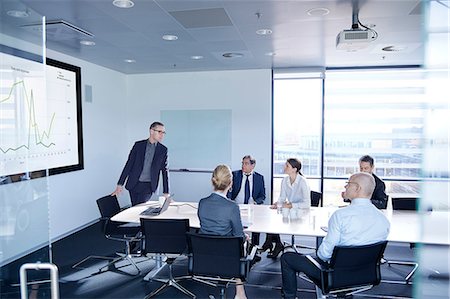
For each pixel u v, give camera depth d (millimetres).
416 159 5867
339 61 5355
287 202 3812
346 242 2365
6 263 3381
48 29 3559
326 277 2350
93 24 3406
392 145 5957
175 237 2887
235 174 4465
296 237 4793
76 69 5020
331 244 2371
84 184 5305
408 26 3455
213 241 2502
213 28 3543
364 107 5996
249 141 6234
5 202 3410
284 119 6215
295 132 6207
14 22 3320
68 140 4832
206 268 2607
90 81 5449
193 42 4137
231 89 6258
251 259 2596
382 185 3848
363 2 2793
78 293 3131
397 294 3141
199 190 6469
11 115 3486
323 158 6152
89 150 5441
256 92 6156
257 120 6184
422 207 3348
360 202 2410
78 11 3039
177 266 3795
